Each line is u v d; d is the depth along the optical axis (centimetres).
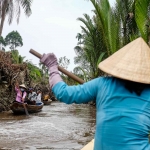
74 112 1906
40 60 249
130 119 203
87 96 220
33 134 961
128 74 213
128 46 230
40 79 3444
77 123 1288
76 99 220
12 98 1881
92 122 1337
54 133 991
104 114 211
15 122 1268
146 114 206
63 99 221
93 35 2017
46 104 2812
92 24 2019
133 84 213
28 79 2317
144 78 211
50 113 1794
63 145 791
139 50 224
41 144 797
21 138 882
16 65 2058
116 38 1552
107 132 207
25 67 2258
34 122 1285
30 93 1916
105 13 1527
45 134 966
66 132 1018
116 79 219
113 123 206
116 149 204
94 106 2639
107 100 213
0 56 1928
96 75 2094
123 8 1580
